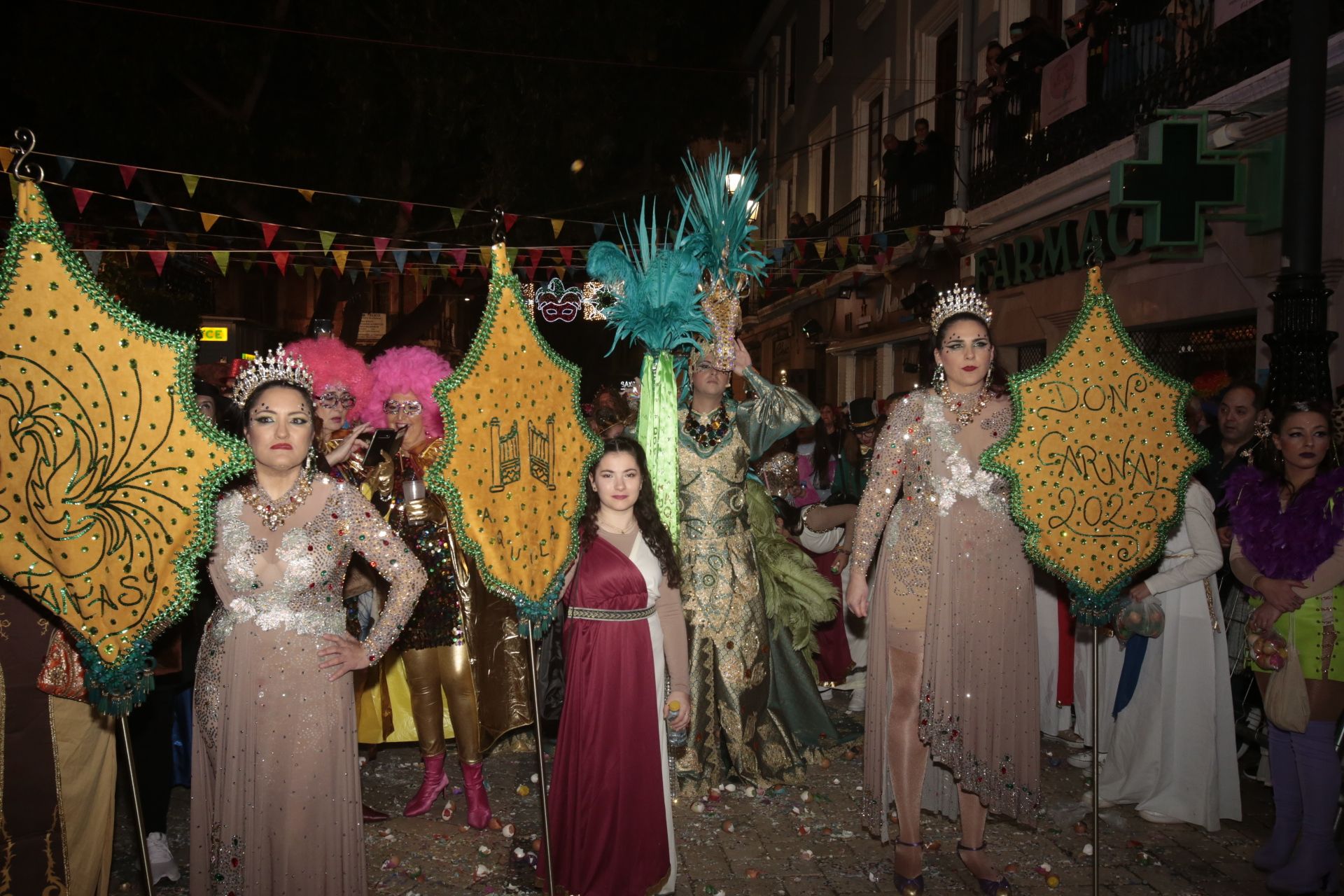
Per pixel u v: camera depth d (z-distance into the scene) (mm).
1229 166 7570
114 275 10992
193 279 15531
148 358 2795
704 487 4824
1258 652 3846
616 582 3545
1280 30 7410
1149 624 4363
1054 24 11844
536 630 3416
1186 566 4316
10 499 2727
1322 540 3666
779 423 4840
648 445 4309
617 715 3527
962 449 3812
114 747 3518
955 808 4152
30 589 2752
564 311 11594
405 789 4957
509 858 4129
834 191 20172
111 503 2783
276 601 3086
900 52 16328
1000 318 12461
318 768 3098
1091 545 3604
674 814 4621
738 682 4836
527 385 3354
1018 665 3801
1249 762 5375
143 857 2965
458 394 3207
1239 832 4434
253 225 15508
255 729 3053
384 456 4508
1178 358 9430
